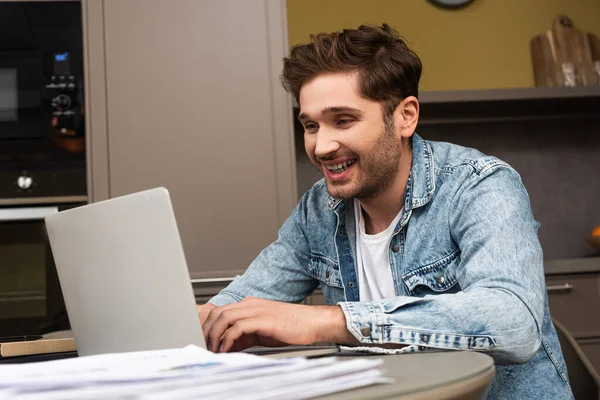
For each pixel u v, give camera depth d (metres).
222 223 2.53
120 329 0.89
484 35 3.12
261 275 1.46
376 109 1.16
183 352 0.55
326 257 1.41
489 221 1.09
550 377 1.17
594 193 3.11
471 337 0.87
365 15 3.08
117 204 0.86
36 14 2.56
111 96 2.53
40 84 2.55
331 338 0.87
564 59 3.04
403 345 0.86
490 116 3.05
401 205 1.28
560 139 3.12
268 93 2.58
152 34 2.56
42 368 0.48
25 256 2.48
